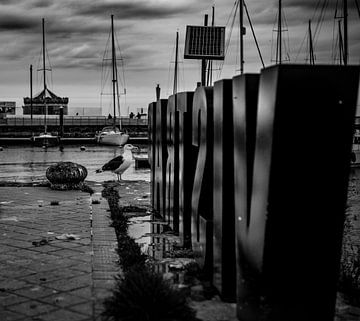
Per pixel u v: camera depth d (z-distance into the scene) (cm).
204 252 645
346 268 706
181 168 844
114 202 1284
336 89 440
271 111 440
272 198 447
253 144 491
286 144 439
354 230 1050
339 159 451
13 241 827
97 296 556
